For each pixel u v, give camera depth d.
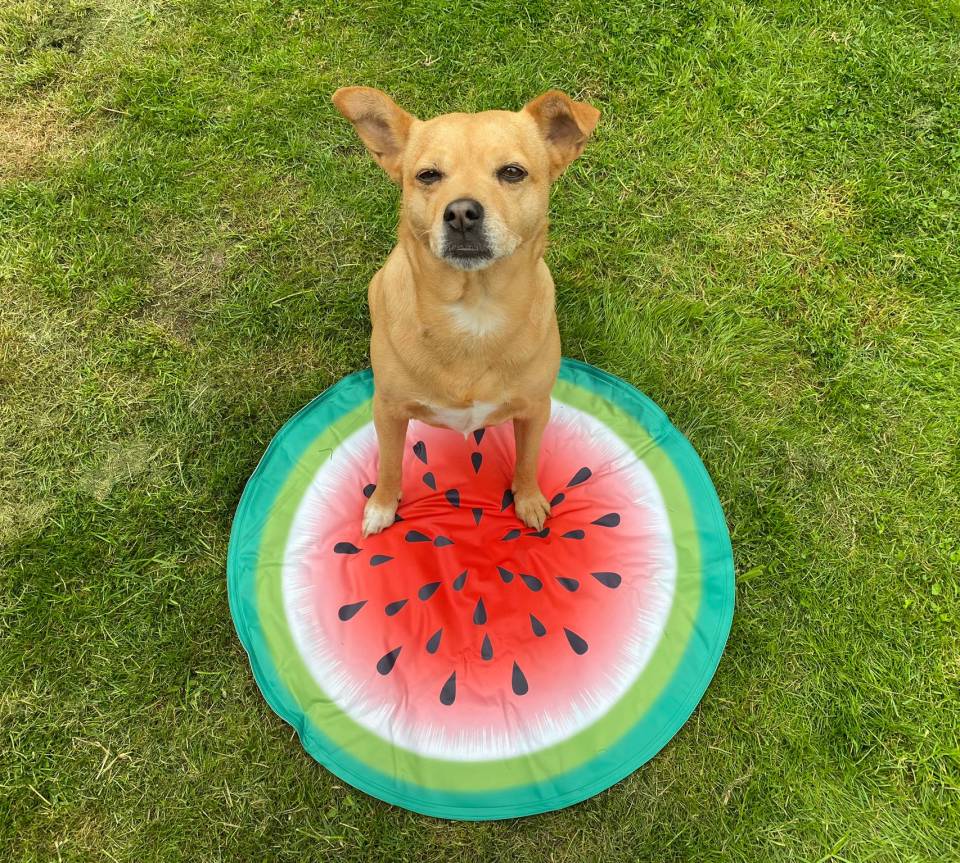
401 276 0.78
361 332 1.10
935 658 0.93
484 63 1.27
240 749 0.86
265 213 1.16
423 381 0.80
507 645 0.90
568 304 1.12
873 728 0.89
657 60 1.28
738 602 0.95
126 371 1.06
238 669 0.90
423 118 1.24
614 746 0.85
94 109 1.23
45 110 1.23
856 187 1.21
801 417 1.06
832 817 0.85
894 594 0.96
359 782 0.83
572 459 1.02
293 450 1.00
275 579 0.93
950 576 0.97
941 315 1.13
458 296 0.74
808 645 0.93
